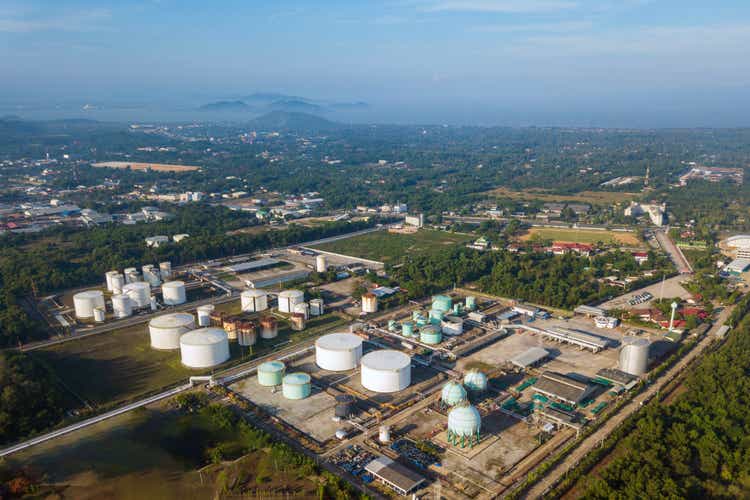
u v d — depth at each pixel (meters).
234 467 121.75
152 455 126.00
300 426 138.38
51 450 127.44
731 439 123.31
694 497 107.38
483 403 149.00
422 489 113.62
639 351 161.25
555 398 149.25
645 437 124.94
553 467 120.69
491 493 112.00
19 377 150.00
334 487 111.50
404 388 158.12
